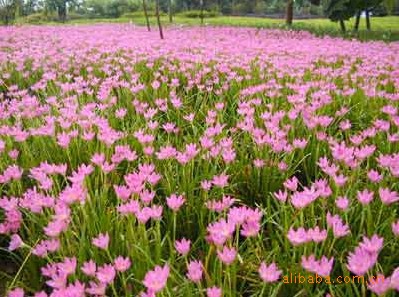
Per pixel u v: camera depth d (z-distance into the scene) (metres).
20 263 1.36
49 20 21.52
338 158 1.45
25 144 1.76
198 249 1.35
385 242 1.23
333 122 2.25
